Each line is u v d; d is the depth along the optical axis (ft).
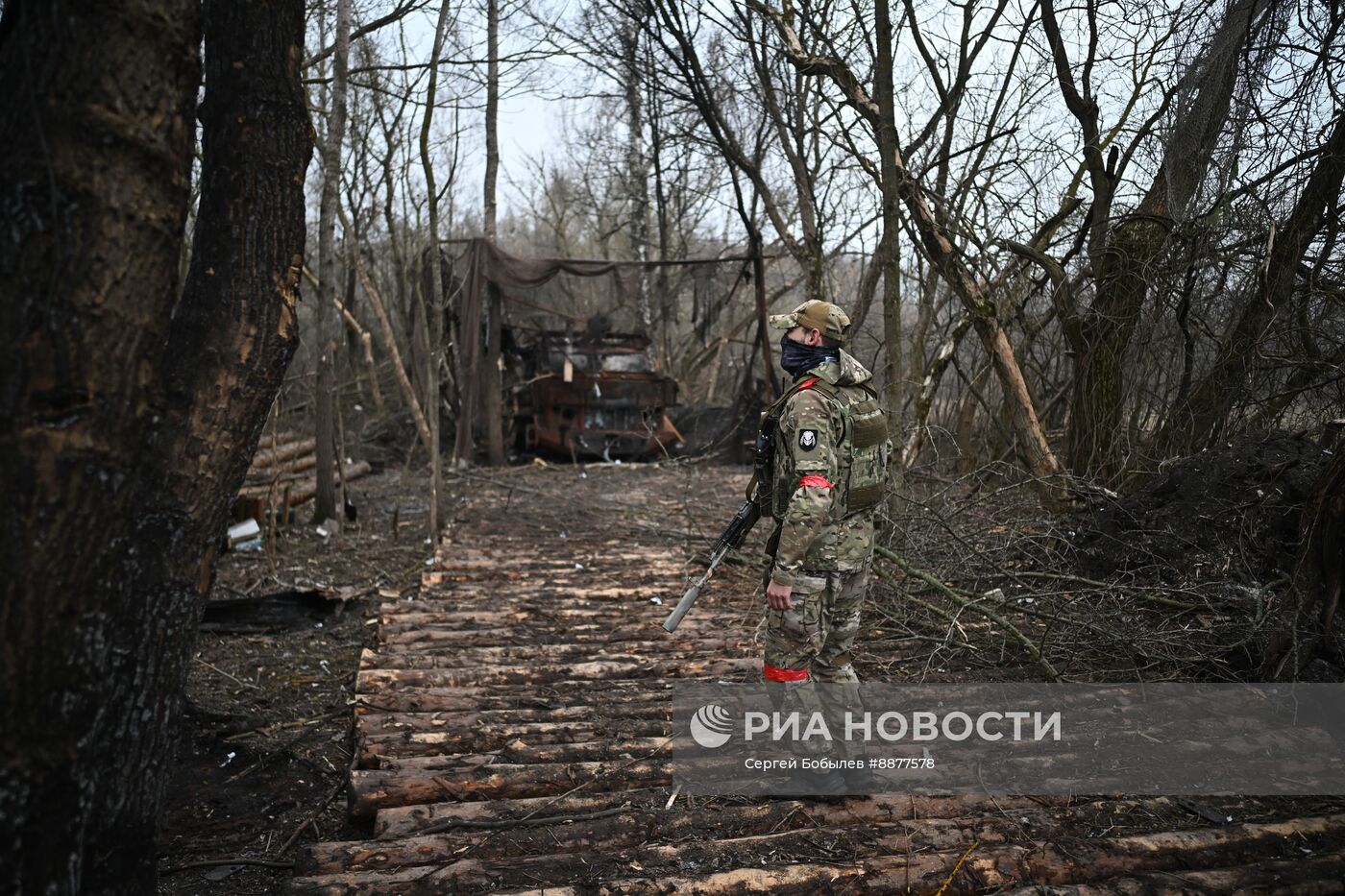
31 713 5.72
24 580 5.59
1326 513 12.35
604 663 14.97
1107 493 18.80
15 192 5.50
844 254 41.73
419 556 25.39
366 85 29.43
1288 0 16.75
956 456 27.14
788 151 35.99
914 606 16.58
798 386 10.07
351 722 13.66
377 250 59.82
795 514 9.64
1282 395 19.10
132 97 5.78
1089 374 22.88
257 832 10.89
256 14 7.34
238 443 7.34
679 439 48.80
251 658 16.94
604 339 50.37
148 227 5.93
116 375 5.85
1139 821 10.23
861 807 10.30
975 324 24.12
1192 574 15.62
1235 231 19.03
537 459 46.32
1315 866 9.23
